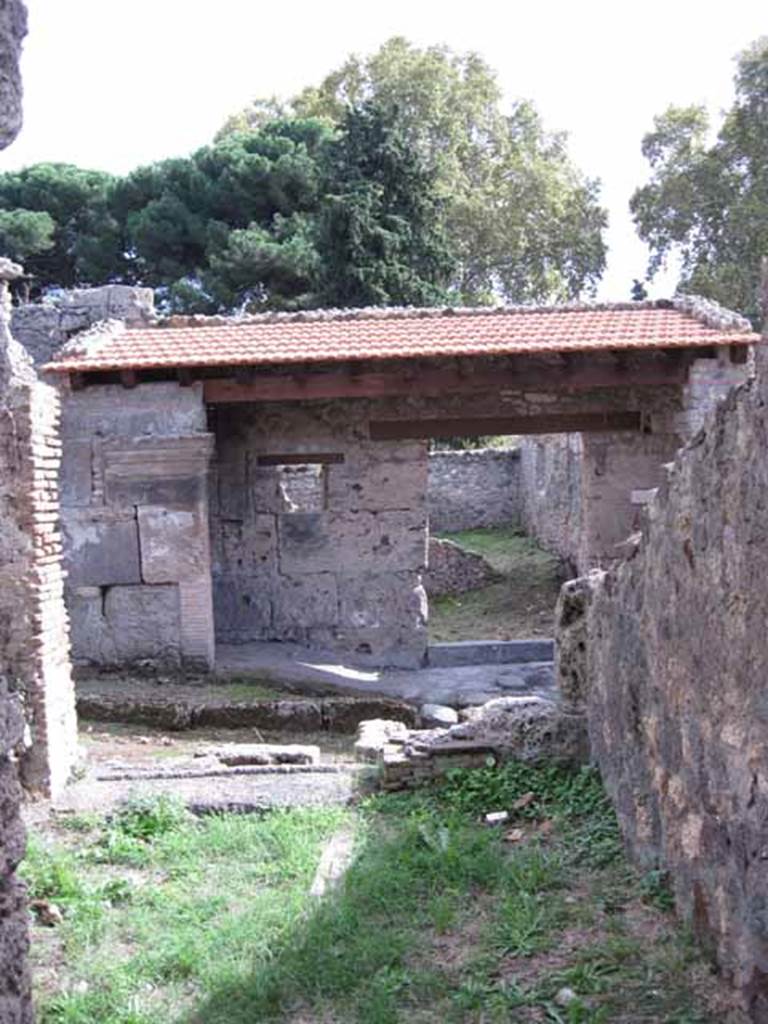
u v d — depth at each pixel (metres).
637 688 5.71
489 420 13.82
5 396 3.15
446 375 12.83
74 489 12.63
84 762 8.57
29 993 2.84
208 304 27.91
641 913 5.12
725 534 4.20
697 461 4.54
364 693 12.42
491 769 7.39
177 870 6.11
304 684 12.44
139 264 31.16
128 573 12.66
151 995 4.61
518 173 34.91
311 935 4.98
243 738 10.74
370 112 26.47
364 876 5.68
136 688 11.94
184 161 30.08
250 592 14.07
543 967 4.65
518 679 13.13
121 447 12.59
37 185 31.31
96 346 12.80
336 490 14.05
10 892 2.79
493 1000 4.34
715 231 31.34
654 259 32.22
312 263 26.31
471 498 24.77
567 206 35.41
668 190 31.41
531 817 6.77
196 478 12.61
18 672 7.53
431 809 7.02
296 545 14.06
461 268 33.66
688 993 4.30
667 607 5.06
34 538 7.60
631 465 13.90
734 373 12.66
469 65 36.12
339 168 26.36
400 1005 4.41
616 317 13.66
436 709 11.48
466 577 19.36
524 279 34.94
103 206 31.38
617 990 4.38
